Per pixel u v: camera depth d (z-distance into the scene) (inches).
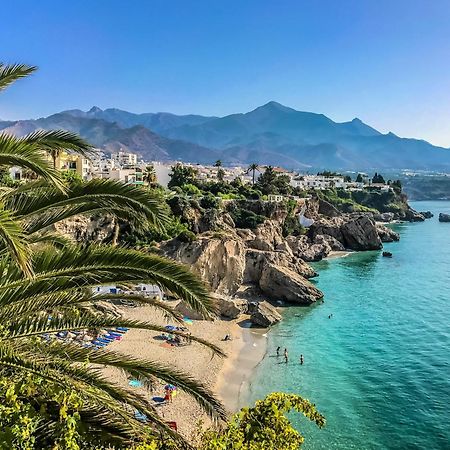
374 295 2994.6
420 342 2062.0
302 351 1920.5
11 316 375.2
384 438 1248.8
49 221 413.7
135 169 5816.9
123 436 398.0
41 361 344.5
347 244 5255.9
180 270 394.0
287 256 3592.5
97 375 377.1
